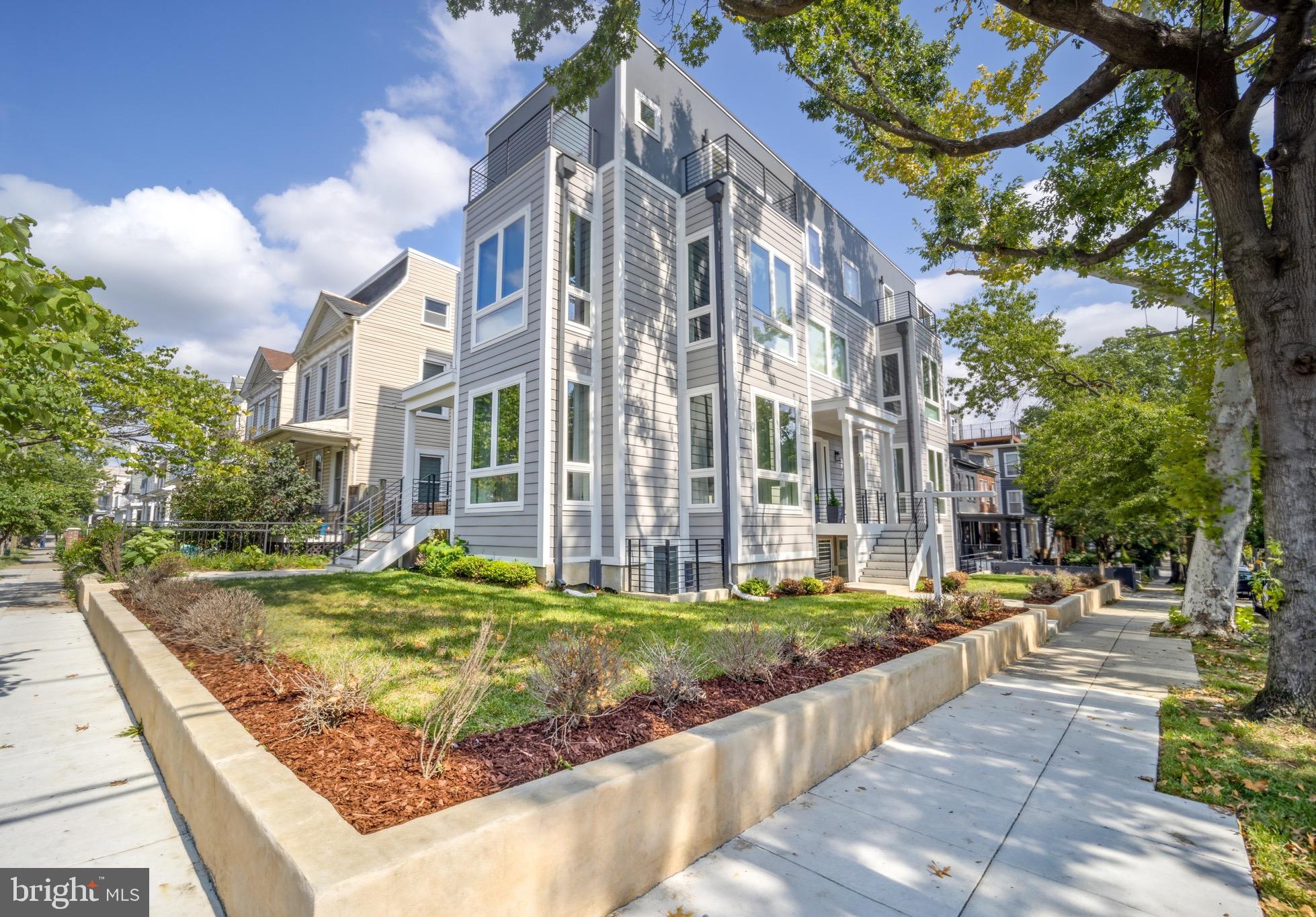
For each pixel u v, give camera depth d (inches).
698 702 155.9
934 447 826.2
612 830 99.9
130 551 445.1
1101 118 313.9
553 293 421.1
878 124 328.5
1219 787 150.3
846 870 112.9
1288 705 198.5
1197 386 323.0
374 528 532.1
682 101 539.2
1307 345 201.3
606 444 431.2
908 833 127.3
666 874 109.3
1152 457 537.3
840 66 356.8
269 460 626.5
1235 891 108.0
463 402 485.1
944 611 300.7
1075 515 975.0
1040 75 364.8
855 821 132.3
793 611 344.5
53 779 143.3
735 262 466.6
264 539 565.0
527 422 419.8
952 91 399.2
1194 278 366.0
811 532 523.5
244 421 1015.6
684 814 113.8
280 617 271.1
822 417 597.9
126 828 121.4
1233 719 204.1
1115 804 141.8
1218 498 321.4
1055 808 139.5
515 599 339.9
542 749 123.2
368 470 701.3
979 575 781.9
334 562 505.7
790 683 178.4
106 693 214.7
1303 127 207.5
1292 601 202.1
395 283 809.5
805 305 555.5
